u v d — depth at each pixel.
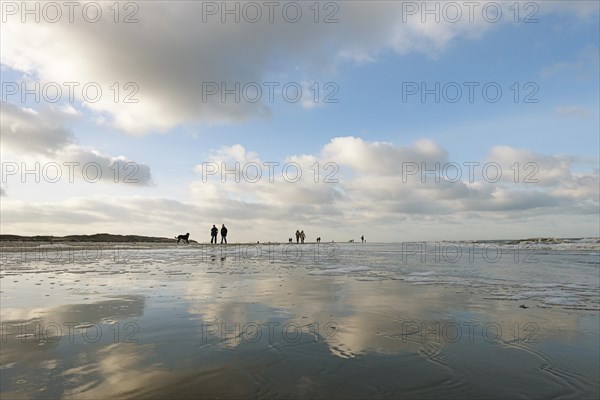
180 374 2.97
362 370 3.10
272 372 3.04
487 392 2.71
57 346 3.67
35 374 2.94
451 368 3.17
